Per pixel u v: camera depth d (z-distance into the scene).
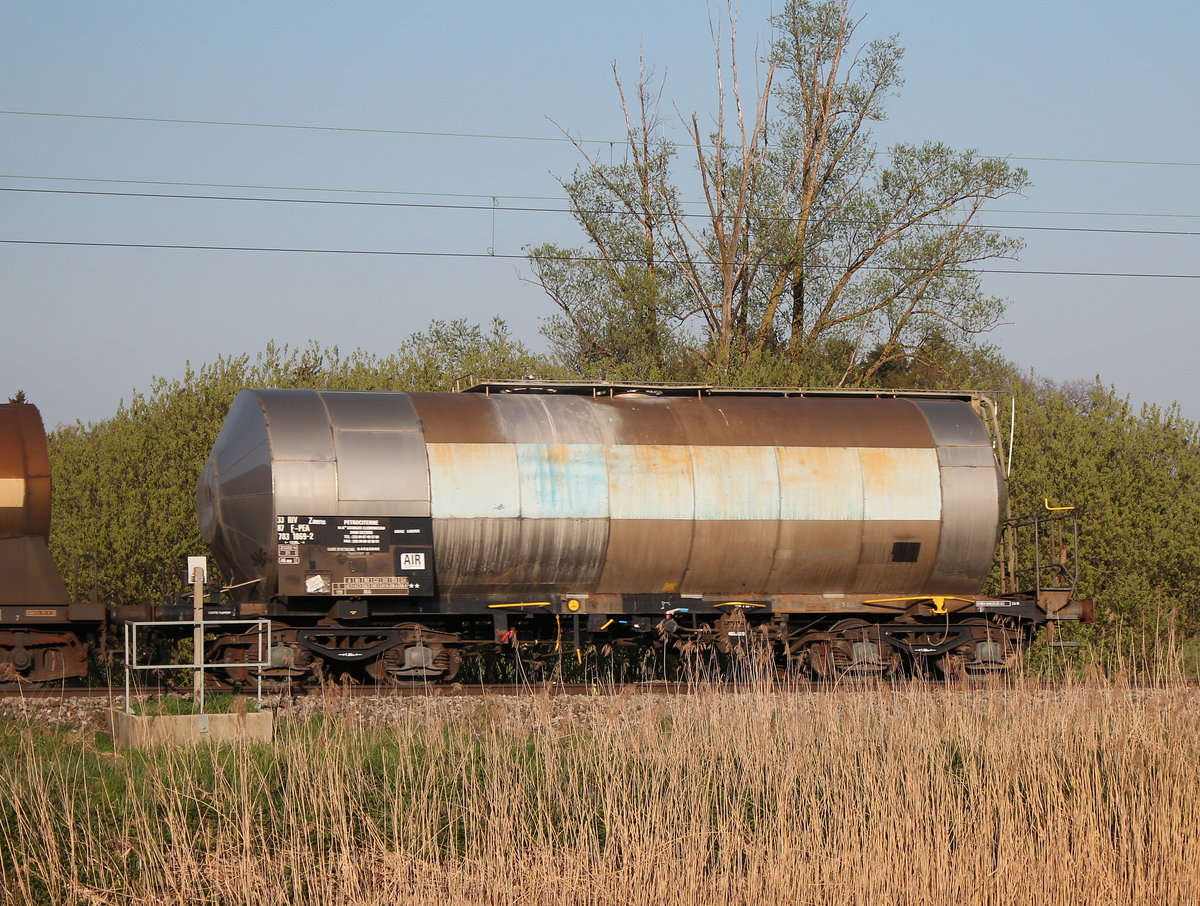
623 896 23.30
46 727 30.97
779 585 41.31
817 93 77.25
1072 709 29.86
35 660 36.50
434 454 38.31
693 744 27.84
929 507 41.81
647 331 74.00
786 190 75.81
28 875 22.03
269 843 24.02
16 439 36.44
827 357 77.44
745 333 76.81
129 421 53.81
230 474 37.59
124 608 36.75
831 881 24.22
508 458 38.84
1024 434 55.75
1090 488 53.12
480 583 38.84
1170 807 26.08
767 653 38.91
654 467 39.91
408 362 58.28
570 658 44.66
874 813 25.19
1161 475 53.91
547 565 39.06
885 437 42.34
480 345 70.19
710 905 23.55
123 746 29.05
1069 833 25.86
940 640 42.72
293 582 36.53
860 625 41.88
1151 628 50.56
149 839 22.91
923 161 76.00
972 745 28.28
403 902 22.47
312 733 29.58
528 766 27.23
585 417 40.41
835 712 29.61
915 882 24.55
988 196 75.62
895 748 27.92
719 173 77.62
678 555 39.97
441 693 35.47
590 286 74.69
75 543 51.16
